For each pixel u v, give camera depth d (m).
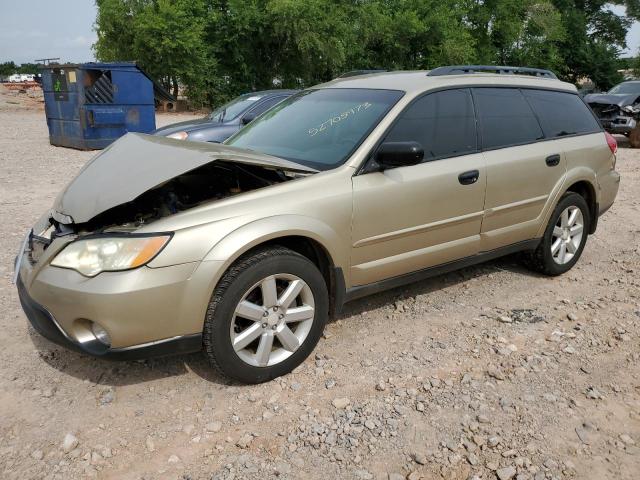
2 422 2.96
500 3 44.66
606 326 4.15
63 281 2.95
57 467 2.65
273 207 3.26
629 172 10.95
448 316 4.28
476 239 4.36
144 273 2.88
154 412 3.07
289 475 2.62
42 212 7.27
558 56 47.72
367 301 4.52
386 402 3.18
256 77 37.69
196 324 3.05
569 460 2.74
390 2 41.91
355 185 3.59
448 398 3.22
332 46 37.00
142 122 14.14
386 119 3.85
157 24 31.98
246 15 34.50
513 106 4.69
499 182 4.37
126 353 2.96
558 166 4.85
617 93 15.57
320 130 4.05
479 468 2.68
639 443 2.87
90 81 13.31
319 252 3.55
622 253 5.90
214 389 3.29
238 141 4.40
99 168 3.53
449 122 4.19
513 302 4.57
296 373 3.46
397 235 3.84
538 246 4.95
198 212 3.08
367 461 2.72
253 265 3.13
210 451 2.78
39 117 26.12
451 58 41.31
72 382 3.33
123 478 2.60
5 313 4.19
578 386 3.37
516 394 3.27
